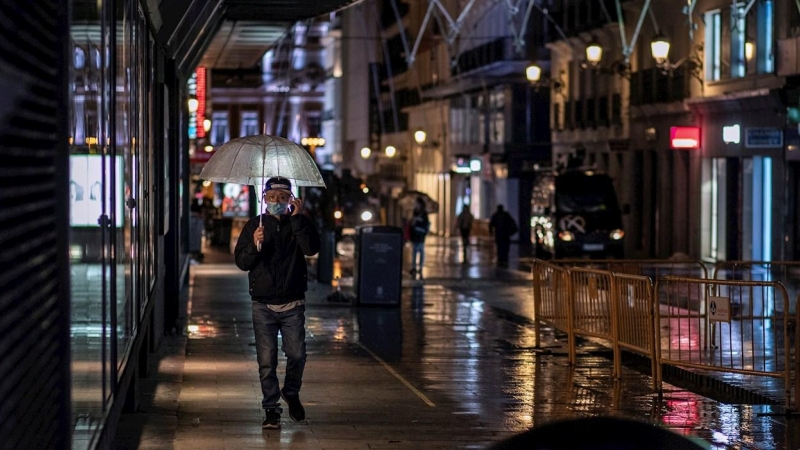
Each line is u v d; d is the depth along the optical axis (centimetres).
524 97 9981
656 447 605
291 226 1672
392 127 15200
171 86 2981
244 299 3794
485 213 10756
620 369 2298
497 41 9862
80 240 942
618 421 622
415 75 13700
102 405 1073
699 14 6444
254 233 1662
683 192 6781
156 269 2375
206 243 8012
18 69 664
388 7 15238
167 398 1880
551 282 2705
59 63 802
